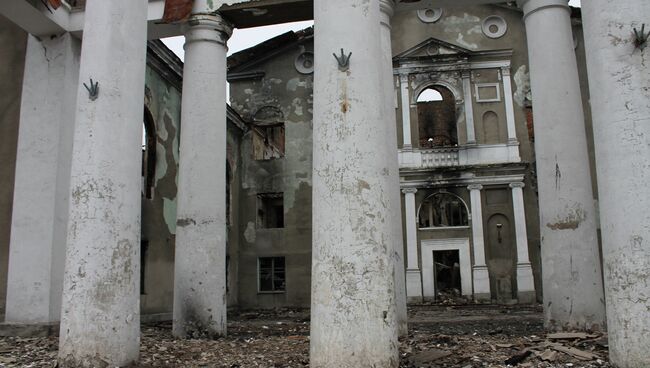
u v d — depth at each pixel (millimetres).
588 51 6465
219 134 10805
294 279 22406
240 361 7109
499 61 24688
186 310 10039
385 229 6027
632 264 5707
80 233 6543
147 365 6672
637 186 5770
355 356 5598
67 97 11461
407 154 24406
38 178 11047
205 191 10430
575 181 9812
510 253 23125
